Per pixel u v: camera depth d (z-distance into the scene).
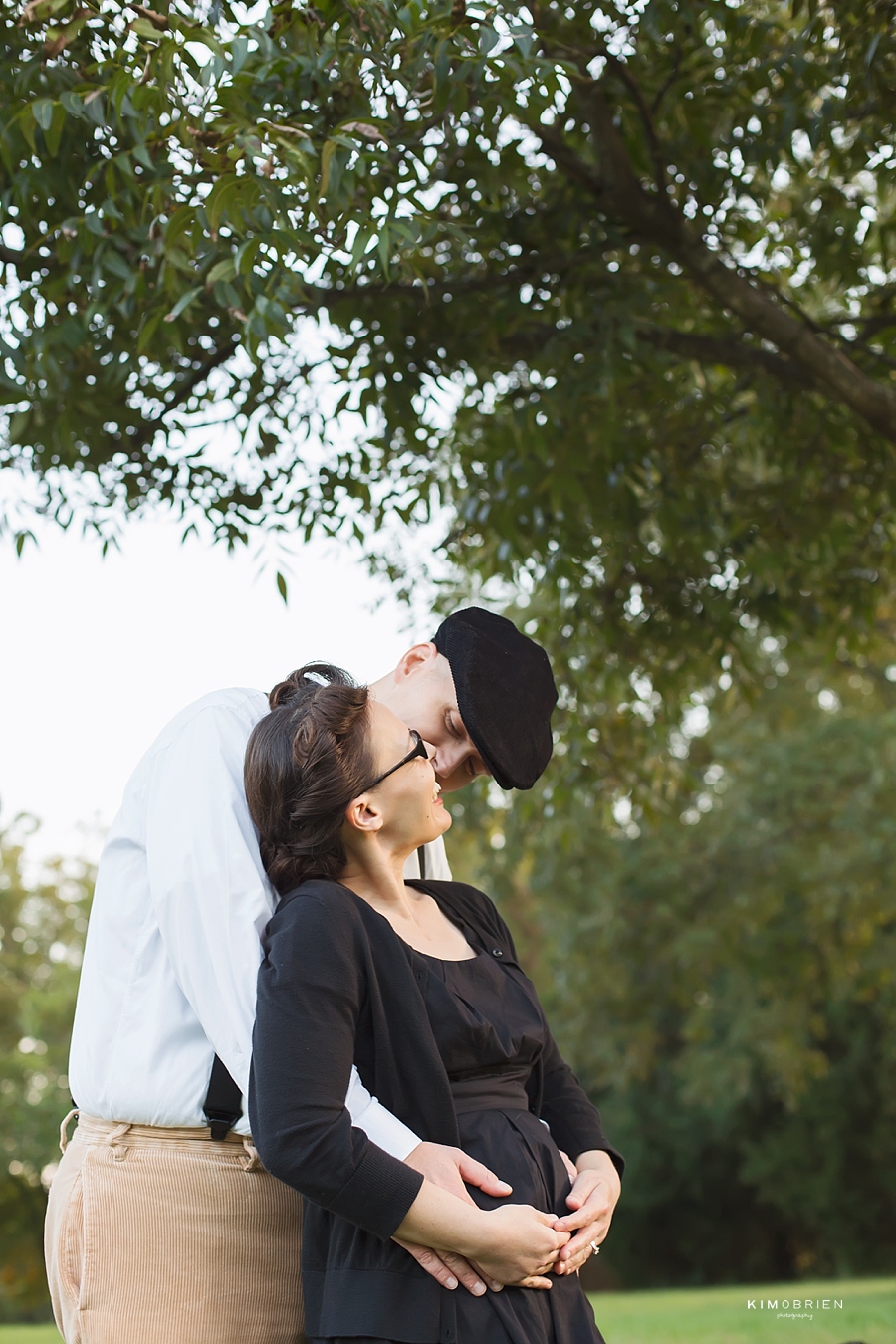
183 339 4.02
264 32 2.68
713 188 3.97
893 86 3.77
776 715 12.35
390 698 2.13
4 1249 21.14
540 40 3.12
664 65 3.93
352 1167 1.52
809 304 5.41
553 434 4.15
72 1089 1.99
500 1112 1.75
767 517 5.06
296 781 1.78
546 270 4.05
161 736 2.03
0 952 22.84
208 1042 1.87
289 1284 1.88
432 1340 1.56
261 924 1.77
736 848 12.49
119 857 2.00
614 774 6.07
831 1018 21.00
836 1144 21.14
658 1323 8.59
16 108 3.00
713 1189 23.53
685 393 4.97
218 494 4.54
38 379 3.61
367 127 2.69
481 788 7.59
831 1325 7.33
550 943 14.22
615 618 5.30
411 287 4.01
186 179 3.04
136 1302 1.82
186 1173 1.86
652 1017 14.18
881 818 11.14
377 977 1.68
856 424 4.82
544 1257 1.60
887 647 9.16
